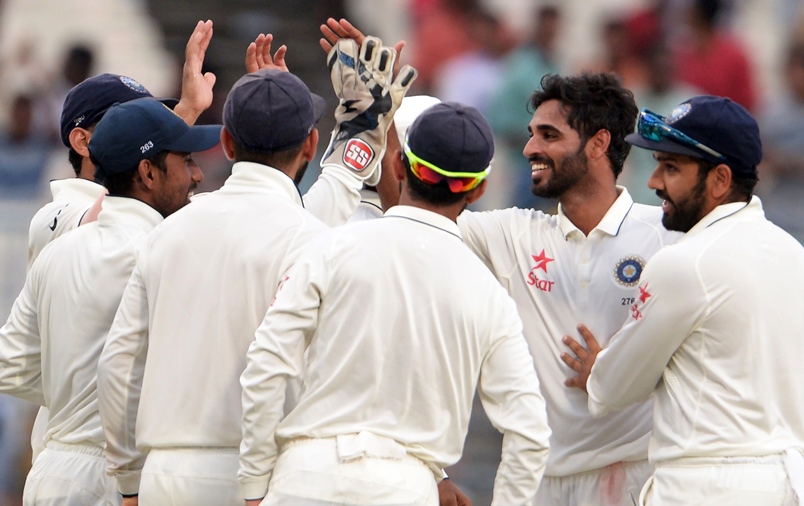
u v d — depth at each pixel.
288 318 13.82
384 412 13.86
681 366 15.22
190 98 16.91
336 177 16.16
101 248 15.69
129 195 15.85
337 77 16.42
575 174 16.84
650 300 15.09
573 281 16.97
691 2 38.66
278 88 14.61
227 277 14.41
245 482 13.92
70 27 42.28
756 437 14.72
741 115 15.38
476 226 17.48
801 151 37.12
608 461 16.75
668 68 36.94
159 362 14.49
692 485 14.82
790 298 15.02
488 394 14.20
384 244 14.05
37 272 16.27
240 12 45.25
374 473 13.61
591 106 16.75
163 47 43.66
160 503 14.34
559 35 37.94
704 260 14.90
